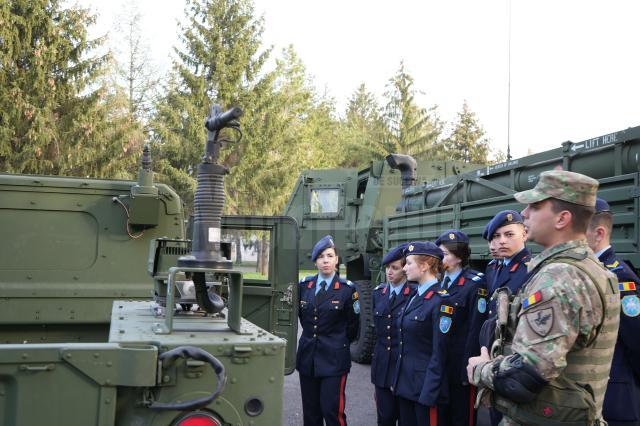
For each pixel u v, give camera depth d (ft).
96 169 65.21
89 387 7.55
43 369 7.43
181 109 81.15
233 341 8.11
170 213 16.14
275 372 8.17
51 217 15.46
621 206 13.79
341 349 15.15
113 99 71.77
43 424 7.42
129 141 67.05
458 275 14.65
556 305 7.32
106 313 15.48
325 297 15.35
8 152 57.36
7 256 15.10
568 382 7.52
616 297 7.82
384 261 15.01
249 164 82.17
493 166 19.52
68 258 15.47
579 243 8.04
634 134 13.70
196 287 9.66
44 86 59.82
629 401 10.99
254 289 17.44
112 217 15.81
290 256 17.30
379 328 14.96
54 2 62.64
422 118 123.54
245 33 83.20
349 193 32.99
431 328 13.73
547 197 8.09
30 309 15.06
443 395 13.08
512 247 13.39
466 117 143.95
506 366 7.54
